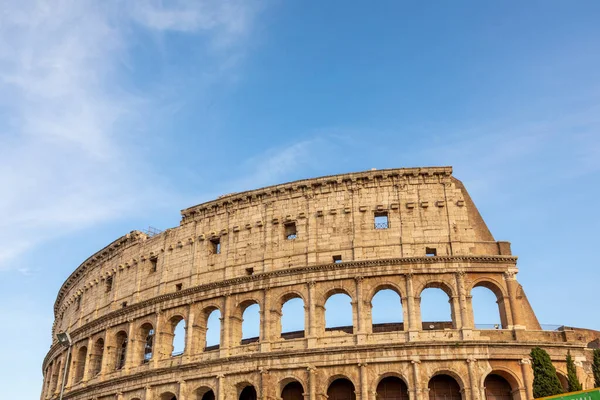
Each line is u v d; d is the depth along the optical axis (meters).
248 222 84.38
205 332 83.06
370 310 73.19
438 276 73.69
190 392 77.12
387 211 78.44
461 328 70.56
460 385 67.88
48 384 114.00
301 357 71.69
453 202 77.88
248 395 77.50
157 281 89.88
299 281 76.56
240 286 79.69
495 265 73.88
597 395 50.28
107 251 102.38
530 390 67.12
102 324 94.44
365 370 69.19
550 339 70.44
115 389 85.19
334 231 78.88
